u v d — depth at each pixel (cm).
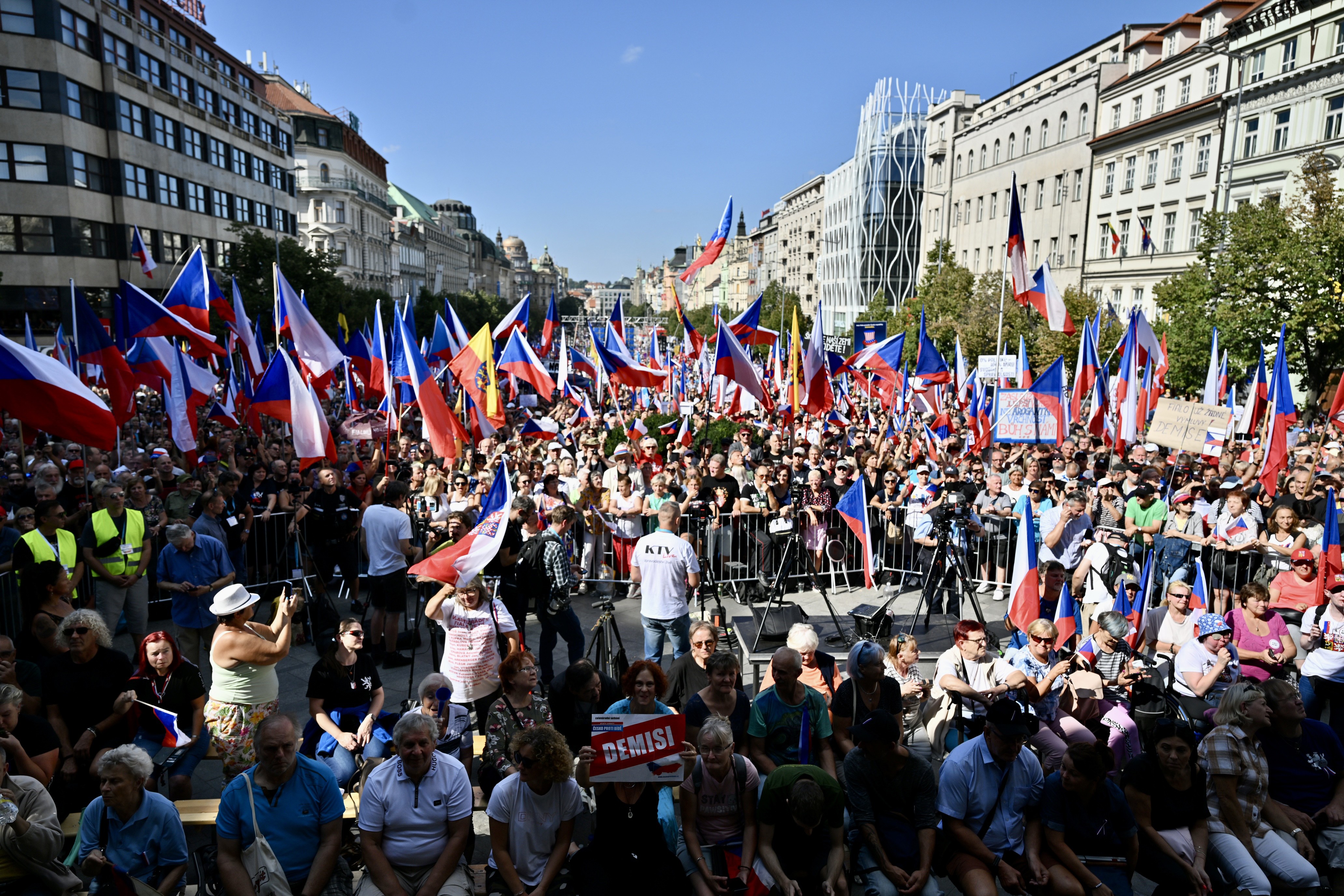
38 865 500
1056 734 700
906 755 575
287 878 525
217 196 5138
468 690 738
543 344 2397
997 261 6291
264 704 668
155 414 2512
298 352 1434
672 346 4494
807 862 554
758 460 1534
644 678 600
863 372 2325
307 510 1123
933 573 1072
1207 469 1388
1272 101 3712
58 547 855
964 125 7075
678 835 589
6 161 3634
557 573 862
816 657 743
